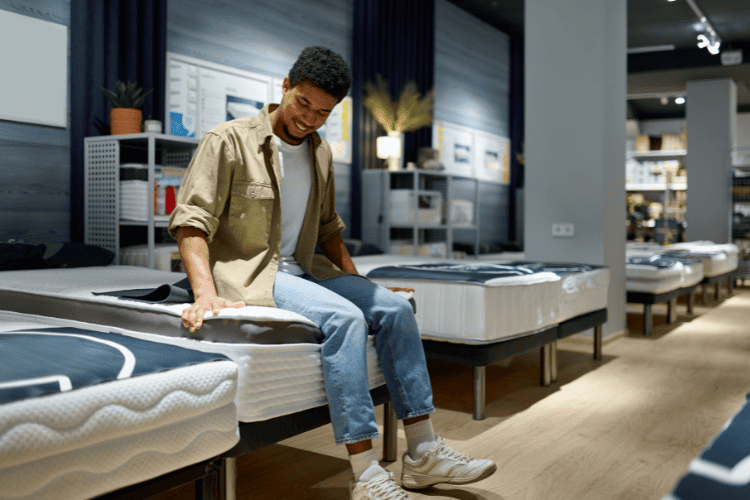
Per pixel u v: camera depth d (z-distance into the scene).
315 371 1.46
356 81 5.39
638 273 4.50
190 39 4.11
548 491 1.73
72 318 1.72
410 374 1.62
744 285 8.38
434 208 5.56
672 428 2.32
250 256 1.59
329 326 1.47
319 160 1.75
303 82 1.54
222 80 4.31
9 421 0.86
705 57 8.05
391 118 5.66
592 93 4.13
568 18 4.22
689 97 8.81
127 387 1.01
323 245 1.98
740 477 0.63
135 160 3.70
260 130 1.60
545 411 2.54
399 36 5.84
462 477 1.61
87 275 2.55
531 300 2.66
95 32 3.52
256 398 1.32
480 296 2.39
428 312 2.53
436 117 6.55
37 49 3.30
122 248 3.46
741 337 4.42
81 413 0.94
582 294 3.25
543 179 4.33
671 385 3.00
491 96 7.58
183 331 1.42
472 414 2.49
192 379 1.12
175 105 4.02
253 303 1.51
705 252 6.26
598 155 4.11
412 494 1.71
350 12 5.42
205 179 1.51
